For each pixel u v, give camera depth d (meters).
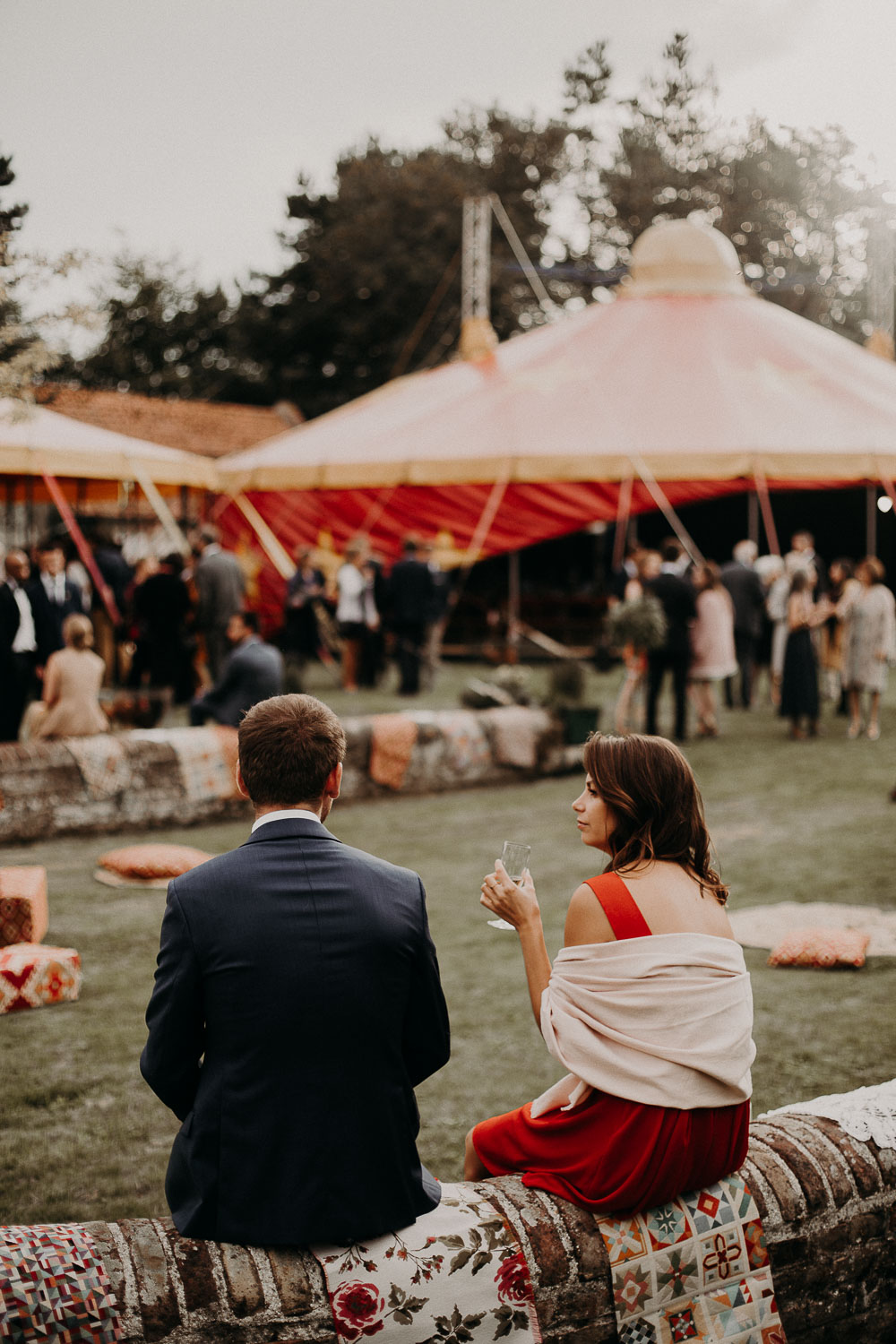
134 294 36.78
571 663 10.44
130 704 11.20
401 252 35.84
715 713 12.09
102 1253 2.04
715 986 2.29
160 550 19.92
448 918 6.09
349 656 15.34
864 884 6.64
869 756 10.84
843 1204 2.44
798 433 15.09
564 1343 2.19
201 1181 2.10
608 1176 2.27
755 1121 2.66
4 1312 1.93
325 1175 2.08
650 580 11.59
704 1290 2.28
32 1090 4.07
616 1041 2.27
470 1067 4.27
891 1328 2.53
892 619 11.82
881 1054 4.29
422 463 15.67
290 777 2.24
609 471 14.96
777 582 14.20
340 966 2.10
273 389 40.00
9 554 10.14
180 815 8.27
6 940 5.20
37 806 7.73
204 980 2.10
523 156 39.22
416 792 9.39
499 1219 2.23
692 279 19.02
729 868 7.03
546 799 9.27
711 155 35.94
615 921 2.32
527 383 16.91
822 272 25.09
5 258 5.70
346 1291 2.06
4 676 9.91
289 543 18.41
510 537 17.42
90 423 21.61
